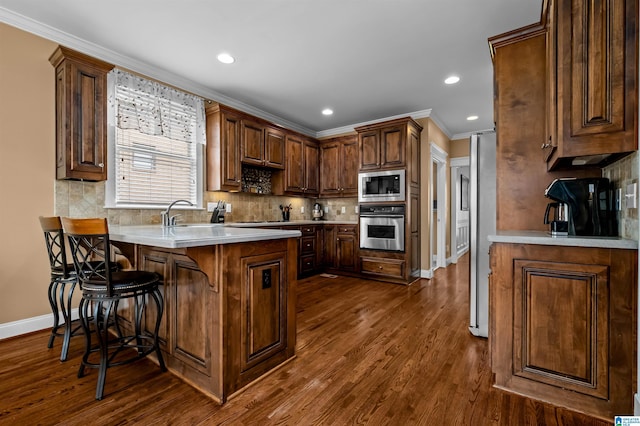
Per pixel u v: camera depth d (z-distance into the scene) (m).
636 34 1.26
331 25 2.40
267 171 4.71
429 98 3.95
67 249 2.57
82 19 2.33
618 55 1.29
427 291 3.72
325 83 3.49
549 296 1.50
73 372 1.78
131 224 2.97
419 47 2.71
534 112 2.01
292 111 4.47
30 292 2.39
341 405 1.49
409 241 4.09
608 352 1.36
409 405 1.49
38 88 2.42
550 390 1.50
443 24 2.38
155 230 2.11
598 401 1.38
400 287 3.93
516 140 2.07
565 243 1.43
